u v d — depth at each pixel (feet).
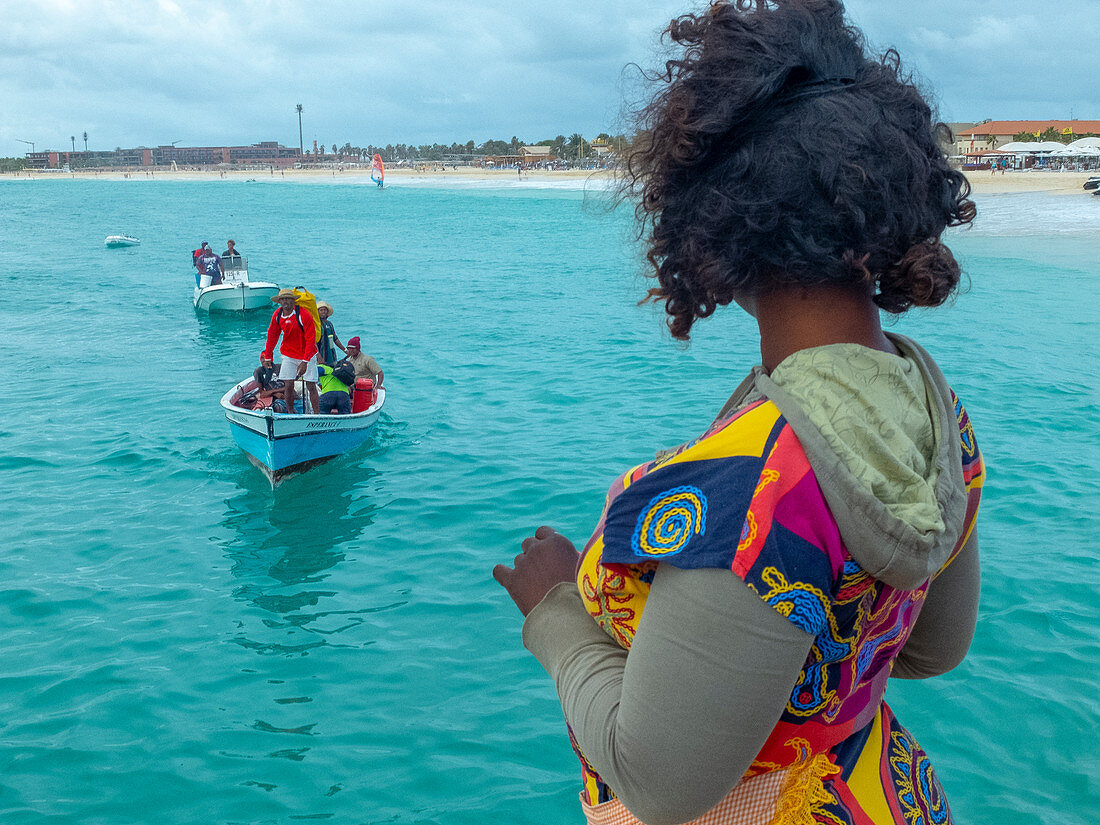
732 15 2.91
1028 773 16.44
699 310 3.18
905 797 3.37
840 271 2.78
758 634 2.56
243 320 74.79
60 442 39.81
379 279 100.17
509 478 34.24
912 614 3.28
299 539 29.12
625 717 2.74
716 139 2.86
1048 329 62.08
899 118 2.84
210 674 21.30
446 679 20.90
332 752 18.31
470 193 368.48
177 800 17.04
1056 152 309.83
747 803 3.05
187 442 39.55
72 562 27.55
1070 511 28.99
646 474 2.88
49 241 151.94
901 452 2.70
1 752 18.42
